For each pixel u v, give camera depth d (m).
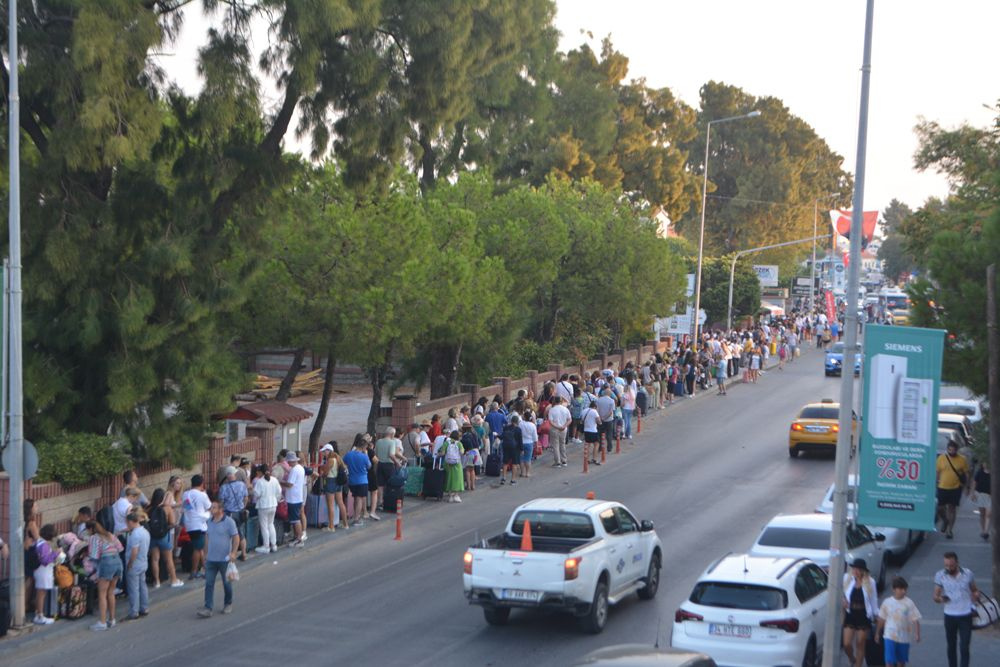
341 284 26.34
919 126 23.39
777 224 116.06
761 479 29.70
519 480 29.91
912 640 13.36
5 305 16.42
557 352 46.59
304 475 22.22
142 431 21.09
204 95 21.11
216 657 14.76
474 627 16.09
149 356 20.89
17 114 16.88
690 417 43.00
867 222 62.72
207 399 21.39
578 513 16.19
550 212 38.81
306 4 20.72
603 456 32.81
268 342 27.11
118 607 17.50
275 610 17.22
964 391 49.03
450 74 24.20
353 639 15.52
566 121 55.69
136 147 19.83
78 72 19.64
